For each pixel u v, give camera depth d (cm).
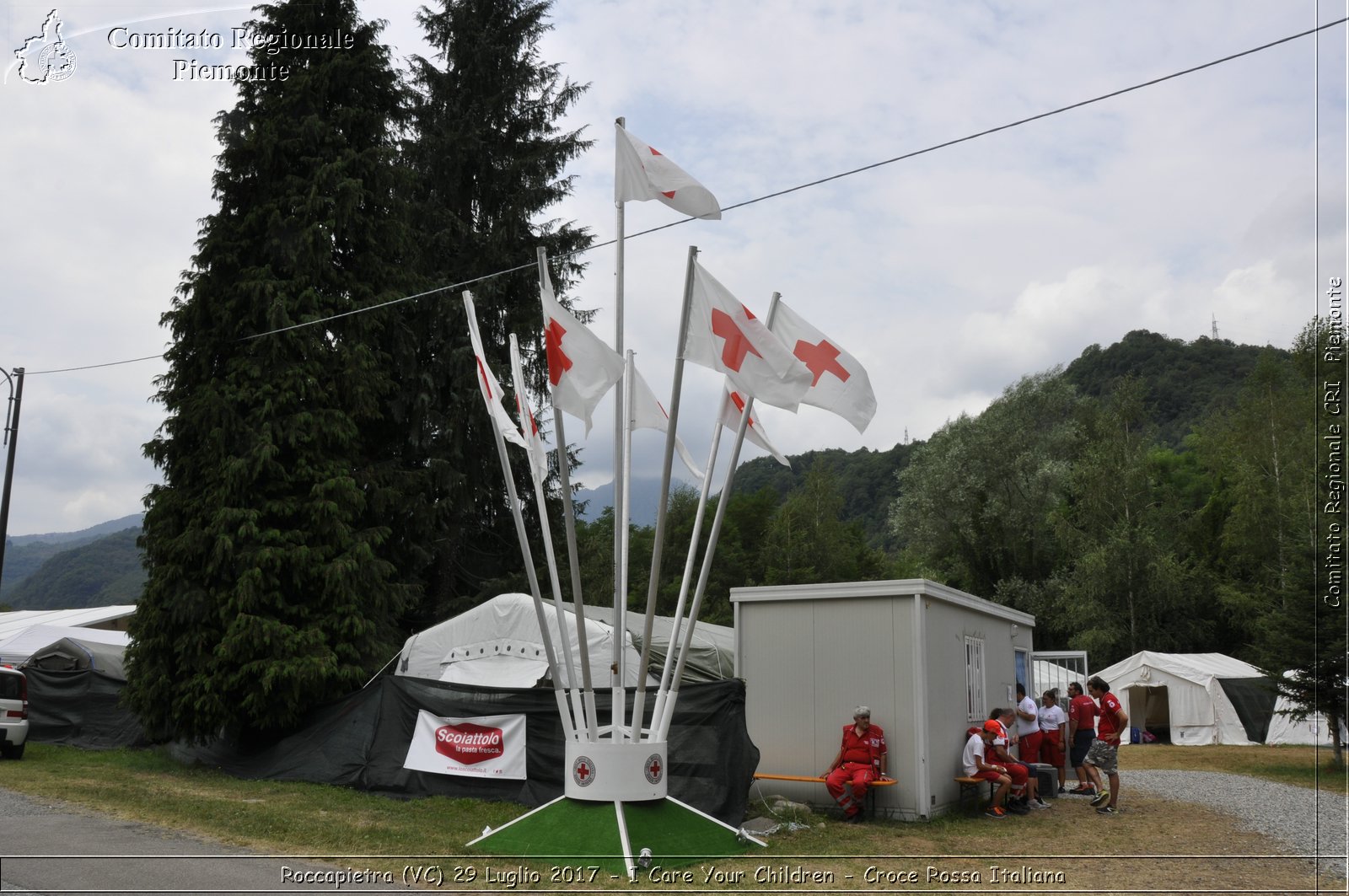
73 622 2780
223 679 1692
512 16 2975
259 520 1797
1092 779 1678
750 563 5106
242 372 1880
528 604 1659
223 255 1945
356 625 1789
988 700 1680
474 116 2861
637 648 1655
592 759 1034
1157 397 8250
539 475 1167
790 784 1427
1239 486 4156
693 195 1102
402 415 2397
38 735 2116
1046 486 4594
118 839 1002
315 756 1583
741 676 1491
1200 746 3070
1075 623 4184
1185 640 4162
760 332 1009
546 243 2797
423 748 1466
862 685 1405
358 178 2097
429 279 2600
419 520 2297
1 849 929
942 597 1450
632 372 1148
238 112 2059
